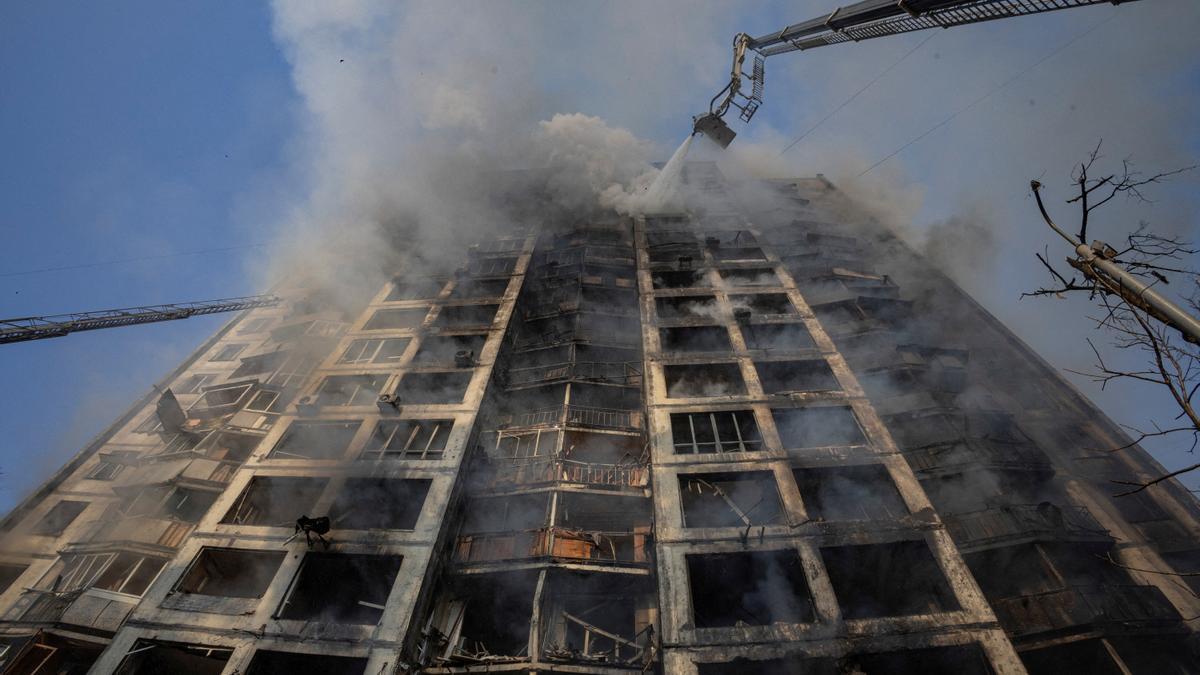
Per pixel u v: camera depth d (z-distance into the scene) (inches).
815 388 917.8
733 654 550.0
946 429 825.5
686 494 772.6
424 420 890.1
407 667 595.2
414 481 784.9
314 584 719.1
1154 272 249.9
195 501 864.3
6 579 838.5
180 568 683.4
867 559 657.6
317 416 906.7
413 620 623.5
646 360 947.3
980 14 600.4
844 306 1116.5
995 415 850.8
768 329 1008.2
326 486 788.6
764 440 778.8
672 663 547.5
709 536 659.4
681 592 605.9
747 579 680.4
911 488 693.3
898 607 687.1
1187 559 720.3
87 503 942.4
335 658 592.1
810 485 756.0
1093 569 704.4
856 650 545.0
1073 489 831.7
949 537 634.2
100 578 736.3
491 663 625.0
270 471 810.8
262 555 701.3
